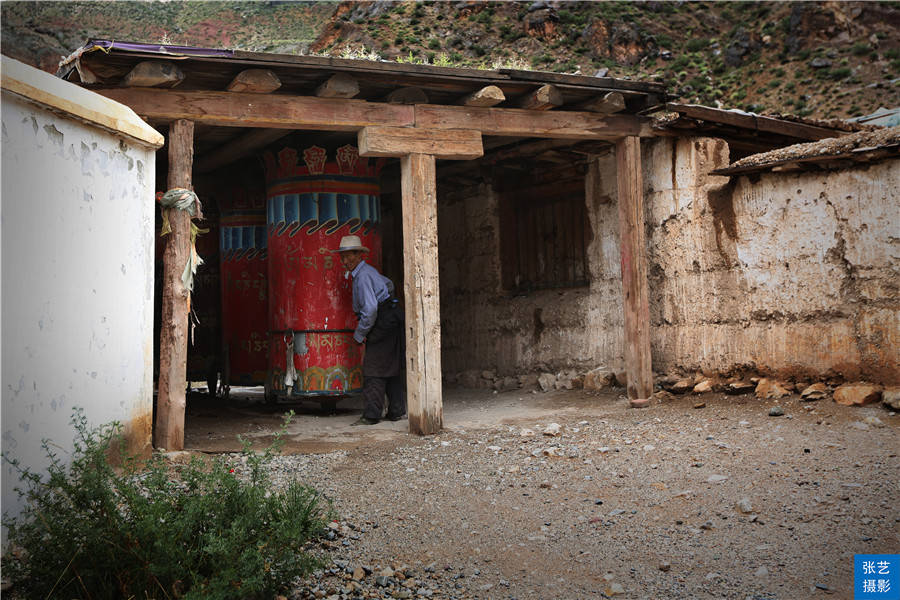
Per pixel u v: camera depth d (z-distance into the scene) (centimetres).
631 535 414
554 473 528
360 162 802
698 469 509
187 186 616
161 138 536
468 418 773
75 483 333
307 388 777
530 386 955
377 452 609
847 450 513
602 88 725
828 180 655
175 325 600
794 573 356
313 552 394
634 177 784
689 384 773
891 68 4412
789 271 688
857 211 632
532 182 970
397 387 782
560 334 923
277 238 799
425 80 664
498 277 1009
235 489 346
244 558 308
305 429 724
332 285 783
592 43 5256
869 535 386
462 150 707
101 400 451
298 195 785
